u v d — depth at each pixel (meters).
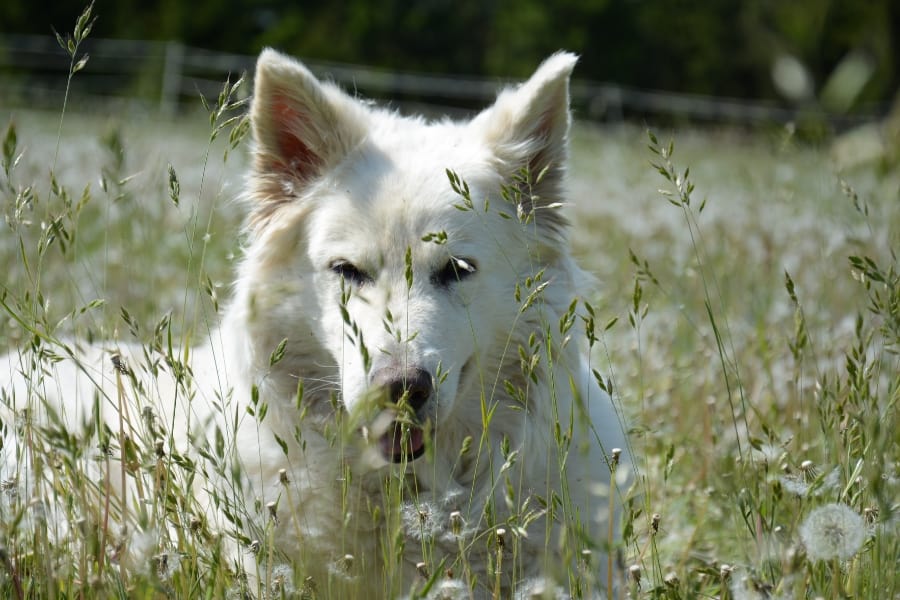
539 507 3.94
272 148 4.26
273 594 3.31
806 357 5.09
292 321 4.13
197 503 3.38
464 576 3.81
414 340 3.68
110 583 3.08
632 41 36.44
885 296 3.59
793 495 3.30
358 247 3.98
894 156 6.11
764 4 10.55
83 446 3.20
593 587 3.42
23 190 3.53
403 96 27.50
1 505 3.15
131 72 27.33
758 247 8.54
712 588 3.64
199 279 3.65
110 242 7.62
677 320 6.29
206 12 35.25
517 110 4.27
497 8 39.09
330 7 38.84
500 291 4.10
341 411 3.96
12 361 4.92
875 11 16.88
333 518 3.90
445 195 4.02
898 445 3.73
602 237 9.39
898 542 3.09
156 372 3.27
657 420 5.01
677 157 16.11
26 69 26.91
